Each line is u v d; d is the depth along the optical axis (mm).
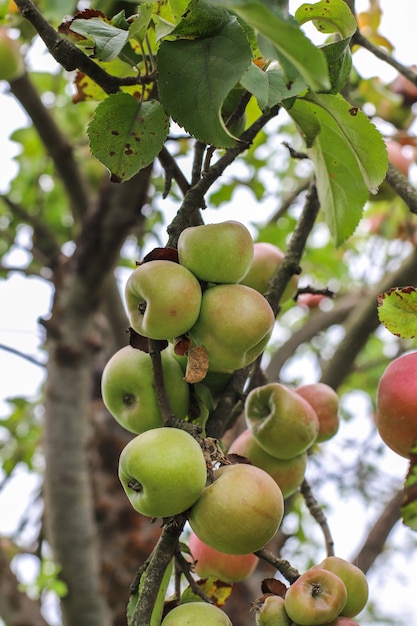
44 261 1896
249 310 831
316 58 668
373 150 932
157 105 875
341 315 2287
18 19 1473
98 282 1834
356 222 1027
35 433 2438
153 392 873
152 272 821
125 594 1834
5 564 1724
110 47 847
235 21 817
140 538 1931
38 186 2348
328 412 1003
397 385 906
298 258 1014
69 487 1739
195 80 807
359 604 853
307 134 929
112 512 1968
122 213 1805
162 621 834
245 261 845
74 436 1772
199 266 837
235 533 795
